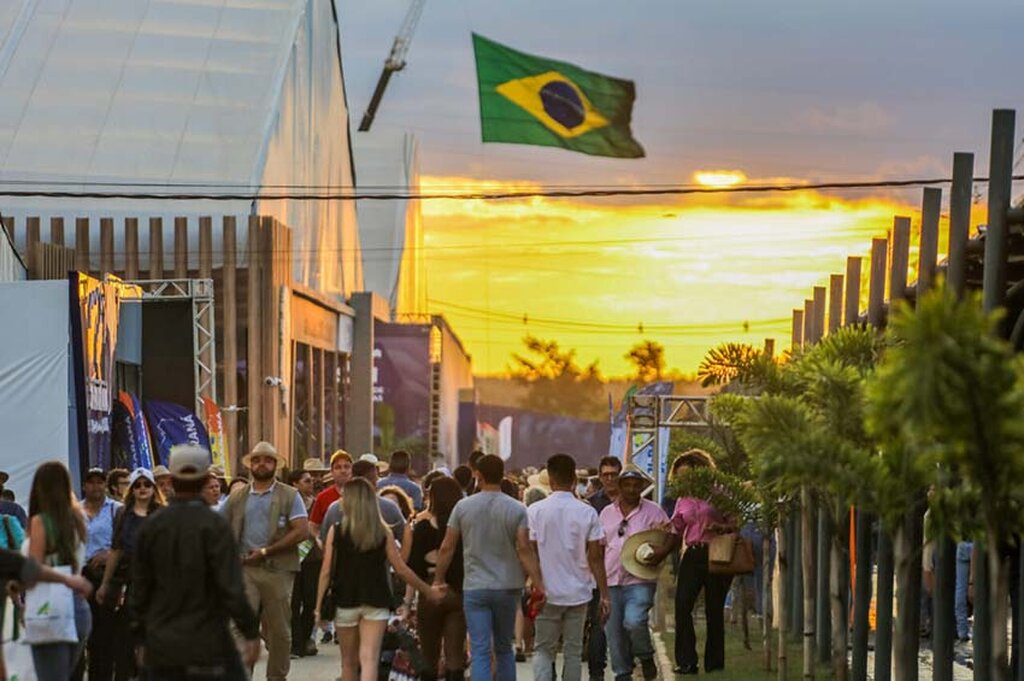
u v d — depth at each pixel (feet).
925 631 103.09
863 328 64.90
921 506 65.21
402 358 295.28
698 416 133.18
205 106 213.05
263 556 73.51
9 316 113.39
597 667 81.51
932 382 34.63
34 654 55.47
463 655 70.13
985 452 36.17
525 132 178.29
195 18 224.12
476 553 65.62
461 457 451.94
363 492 67.15
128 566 70.38
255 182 205.26
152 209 202.90
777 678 83.87
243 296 192.95
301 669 89.71
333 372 250.98
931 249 69.46
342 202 270.05
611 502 86.02
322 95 249.75
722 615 86.74
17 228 201.16
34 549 55.52
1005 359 34.73
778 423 51.03
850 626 93.15
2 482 92.07
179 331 158.51
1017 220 58.49
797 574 108.88
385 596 67.15
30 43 220.02
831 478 47.34
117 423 129.29
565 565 67.97
